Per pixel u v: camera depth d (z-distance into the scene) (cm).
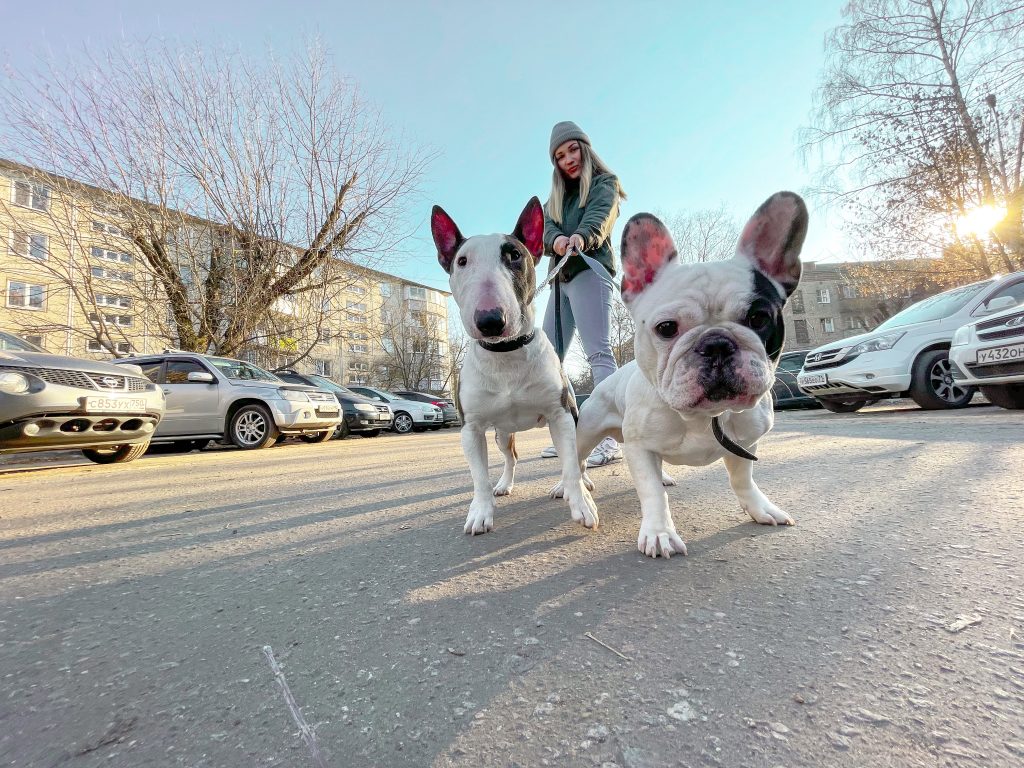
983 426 412
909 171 1386
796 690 82
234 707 87
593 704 82
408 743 75
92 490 379
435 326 3803
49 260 1139
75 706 90
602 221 324
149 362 833
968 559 133
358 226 1384
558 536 183
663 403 159
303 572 158
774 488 238
